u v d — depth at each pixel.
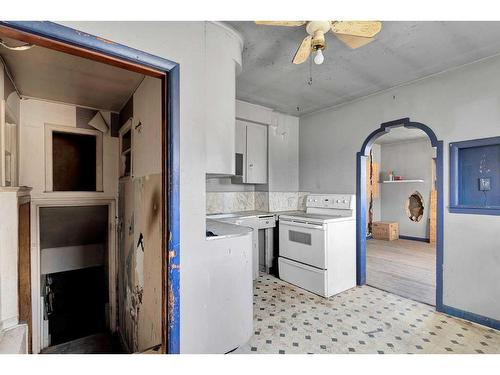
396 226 6.32
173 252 1.51
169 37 1.49
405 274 3.70
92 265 3.73
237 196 4.14
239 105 3.60
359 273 3.31
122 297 2.88
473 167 2.47
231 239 1.92
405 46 2.19
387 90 3.13
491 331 2.23
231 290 1.92
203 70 1.64
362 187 3.42
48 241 3.34
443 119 2.63
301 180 4.34
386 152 6.78
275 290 3.18
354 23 1.59
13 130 2.30
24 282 2.48
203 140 1.64
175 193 1.51
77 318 3.59
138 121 2.30
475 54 2.31
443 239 2.59
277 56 2.38
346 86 3.05
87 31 1.21
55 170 3.25
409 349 1.98
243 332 2.03
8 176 2.22
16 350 1.57
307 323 2.38
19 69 2.01
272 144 4.07
